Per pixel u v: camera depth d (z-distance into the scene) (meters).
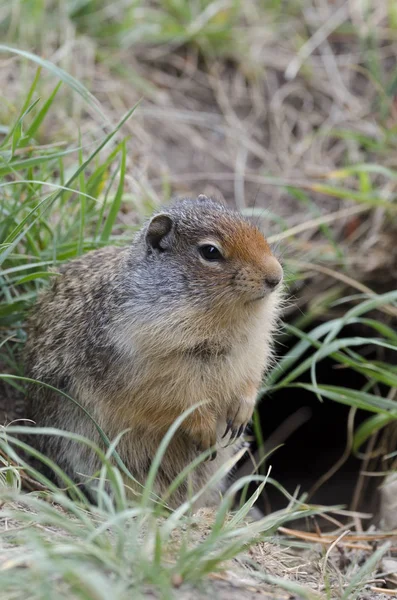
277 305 9.34
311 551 9.11
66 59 14.45
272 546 8.20
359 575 6.88
